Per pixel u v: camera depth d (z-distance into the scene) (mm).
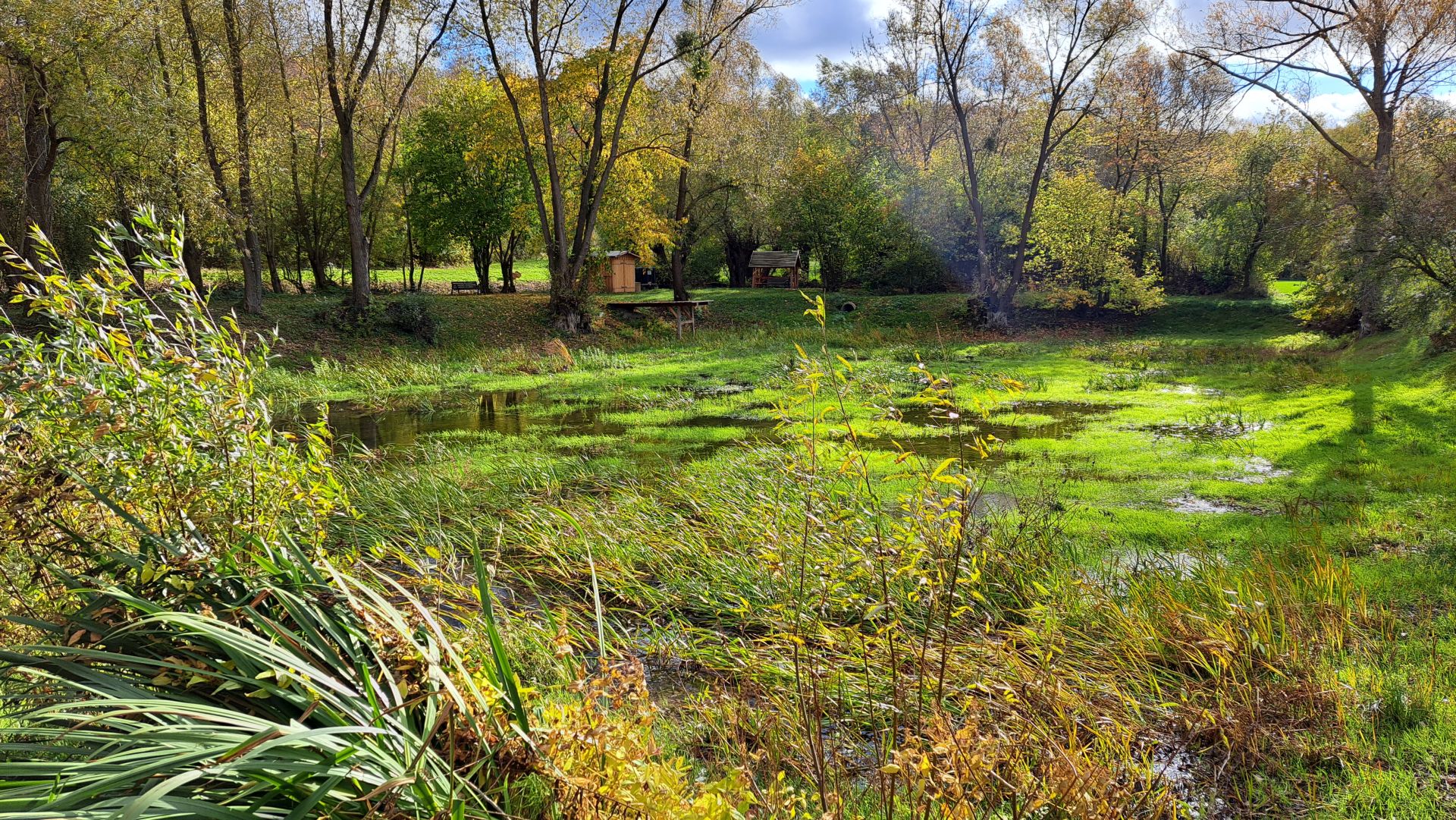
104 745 2297
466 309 30906
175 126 20047
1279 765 3994
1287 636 5043
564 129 32562
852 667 4668
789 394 3912
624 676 2932
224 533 3518
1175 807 3590
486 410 17688
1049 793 3195
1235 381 19109
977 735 3205
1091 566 6820
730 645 5355
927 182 40625
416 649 2564
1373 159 25328
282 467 3783
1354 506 8367
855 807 3408
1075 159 40375
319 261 33125
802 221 39156
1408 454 10586
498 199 33531
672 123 33000
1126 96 36594
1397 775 3811
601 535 7484
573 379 22344
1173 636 5184
